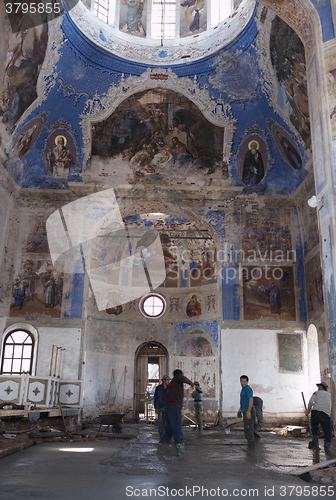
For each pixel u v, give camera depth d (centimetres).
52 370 1809
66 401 1742
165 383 1127
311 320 1866
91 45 1742
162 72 1884
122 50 1827
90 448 941
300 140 1762
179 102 1962
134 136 2022
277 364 1873
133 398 2472
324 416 894
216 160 2053
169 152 2053
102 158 2034
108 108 1945
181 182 2069
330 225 978
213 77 1884
